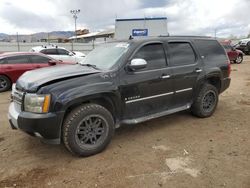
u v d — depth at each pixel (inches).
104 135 172.9
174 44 214.7
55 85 157.2
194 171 148.0
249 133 202.7
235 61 786.2
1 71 402.0
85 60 213.8
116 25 900.0
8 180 144.6
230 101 304.8
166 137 197.3
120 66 180.7
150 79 191.9
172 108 214.8
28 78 171.6
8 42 1338.6
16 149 182.7
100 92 166.6
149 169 151.3
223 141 188.2
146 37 206.4
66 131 159.2
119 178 143.0
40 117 151.6
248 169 149.3
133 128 216.2
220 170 148.6
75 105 164.9
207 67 232.2
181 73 211.5
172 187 133.9
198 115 237.1
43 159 167.6
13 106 179.2
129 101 184.5
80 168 154.9
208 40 243.9
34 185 139.3
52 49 658.8
